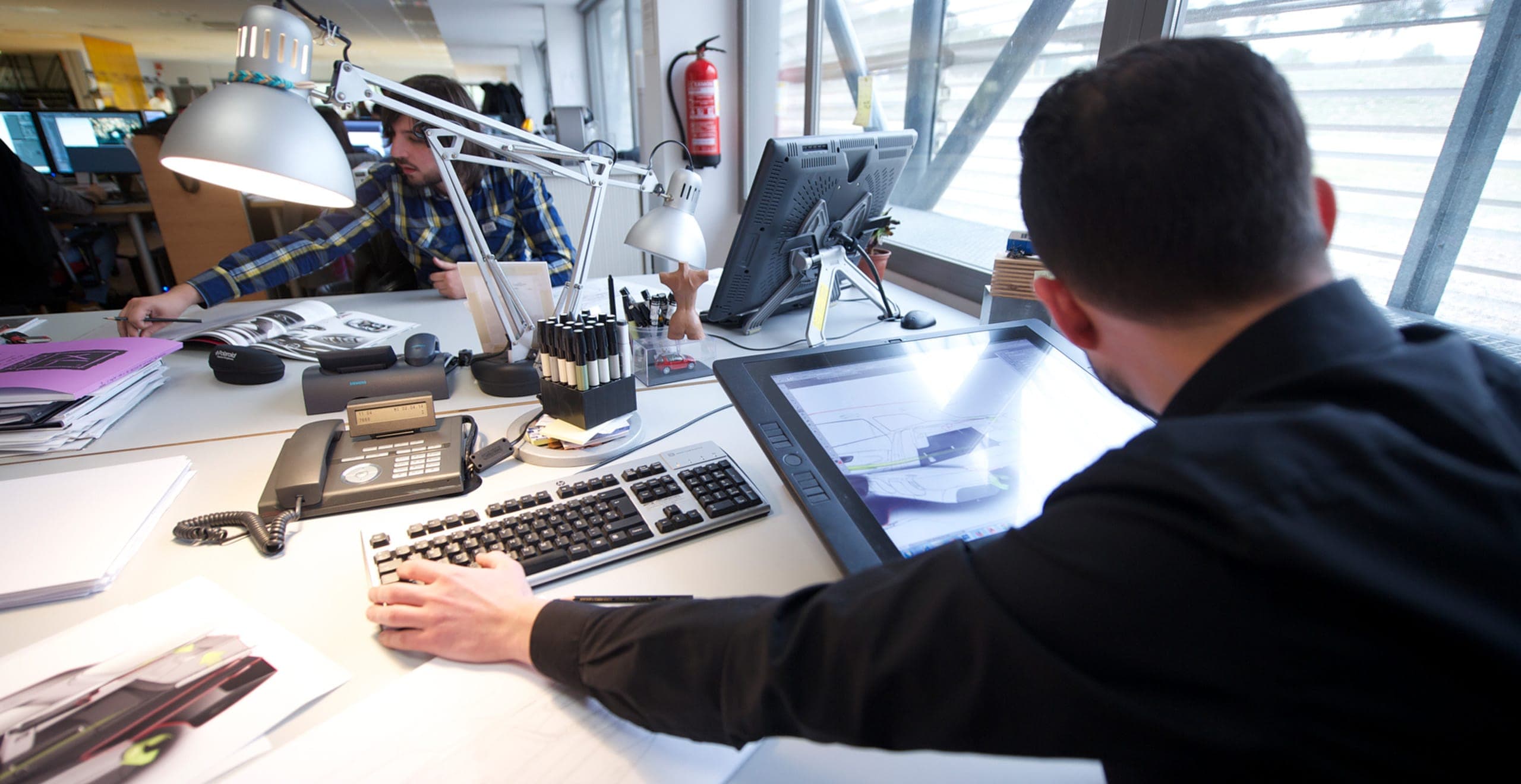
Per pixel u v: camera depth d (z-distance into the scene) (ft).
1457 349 1.21
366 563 2.37
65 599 2.23
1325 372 1.12
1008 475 2.54
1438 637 0.89
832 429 2.59
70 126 14.12
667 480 2.76
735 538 2.56
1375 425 1.03
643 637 1.65
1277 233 1.14
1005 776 1.69
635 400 3.43
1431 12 3.28
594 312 5.05
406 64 38.09
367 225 6.25
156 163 10.46
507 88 16.26
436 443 3.06
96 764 1.60
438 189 6.28
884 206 5.36
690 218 3.76
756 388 2.64
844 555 2.18
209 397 3.93
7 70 27.94
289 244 5.67
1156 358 1.37
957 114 7.14
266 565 2.40
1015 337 3.05
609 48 20.85
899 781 1.67
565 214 9.30
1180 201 1.13
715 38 8.92
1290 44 3.88
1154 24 4.20
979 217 7.05
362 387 3.73
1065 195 1.27
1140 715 1.00
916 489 2.44
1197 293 1.21
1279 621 0.94
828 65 8.79
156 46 30.14
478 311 4.02
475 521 2.51
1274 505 0.96
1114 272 1.26
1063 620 1.04
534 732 1.74
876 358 2.87
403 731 1.73
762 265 4.54
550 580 2.26
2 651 2.00
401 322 5.26
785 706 1.36
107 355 3.82
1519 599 0.92
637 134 17.35
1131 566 1.01
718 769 1.67
